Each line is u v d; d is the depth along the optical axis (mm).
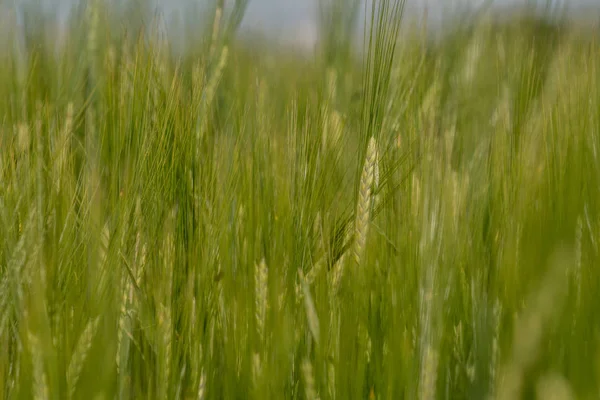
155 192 962
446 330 870
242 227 957
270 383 860
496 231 956
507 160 999
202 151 991
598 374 827
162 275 900
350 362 875
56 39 1296
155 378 876
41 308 805
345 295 910
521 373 812
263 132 1002
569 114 1008
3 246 921
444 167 907
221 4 1265
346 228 971
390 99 1146
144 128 987
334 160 1013
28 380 812
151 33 1078
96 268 870
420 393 847
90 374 815
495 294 884
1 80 1224
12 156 968
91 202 896
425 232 858
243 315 895
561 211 916
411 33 1274
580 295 877
